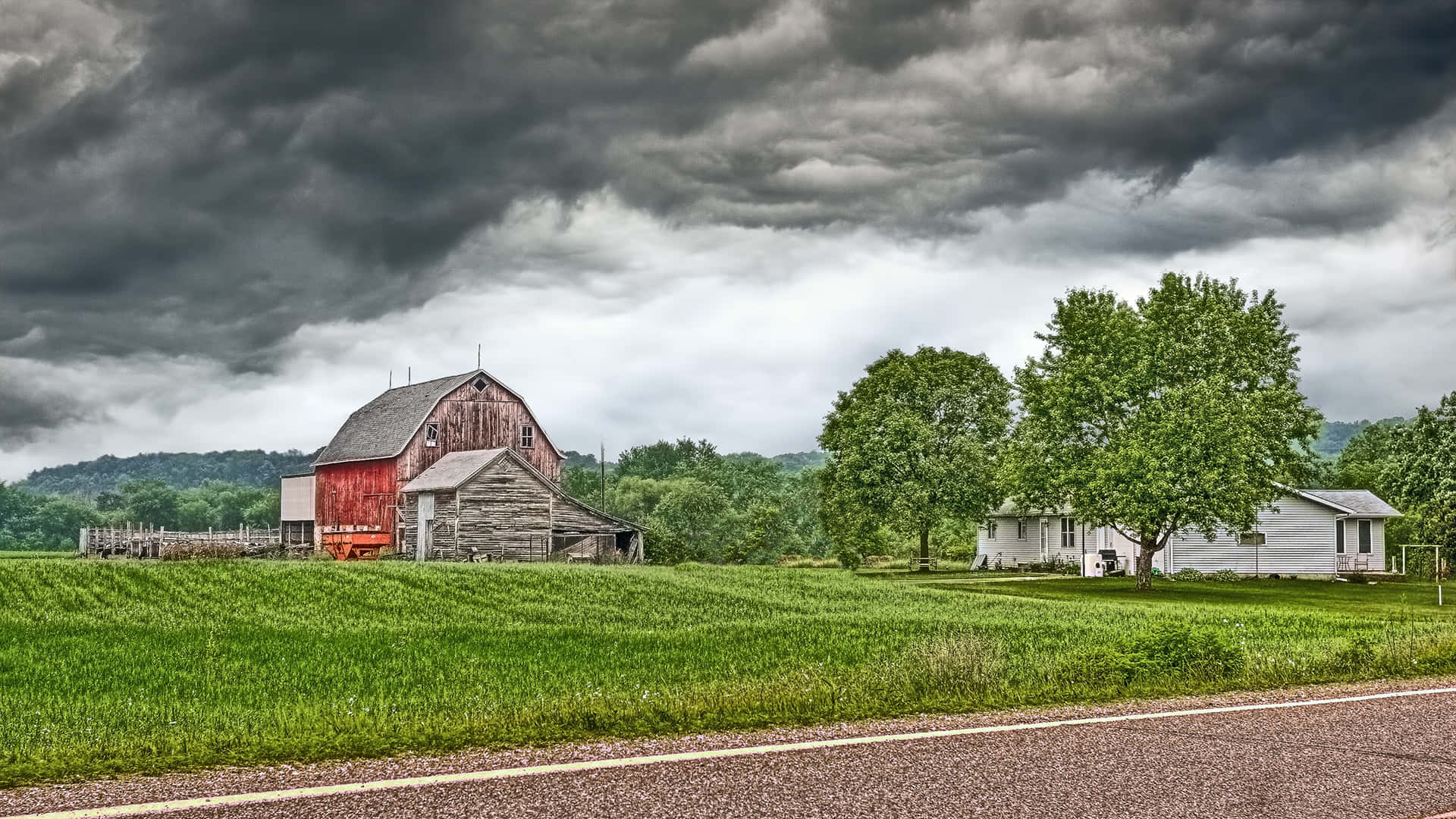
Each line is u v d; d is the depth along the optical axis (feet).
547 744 37.11
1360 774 33.01
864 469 241.55
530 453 235.20
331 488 241.96
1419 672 58.23
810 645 81.15
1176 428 161.38
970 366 258.57
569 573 150.51
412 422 224.33
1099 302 189.26
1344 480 305.12
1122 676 53.16
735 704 44.39
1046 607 121.29
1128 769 33.45
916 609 116.37
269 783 31.30
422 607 113.09
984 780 31.91
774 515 304.91
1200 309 188.85
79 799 29.63
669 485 407.85
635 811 28.50
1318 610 128.57
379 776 32.19
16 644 81.35
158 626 94.48
